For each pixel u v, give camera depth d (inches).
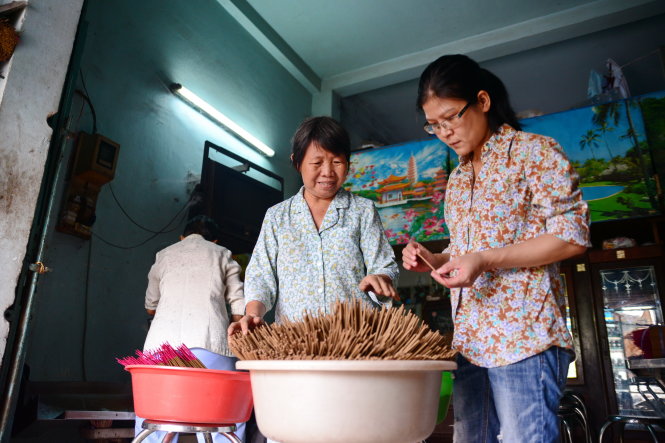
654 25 190.7
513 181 47.9
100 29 136.8
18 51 66.1
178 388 48.6
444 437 151.9
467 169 53.8
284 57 213.5
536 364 43.8
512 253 42.9
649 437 140.7
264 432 37.6
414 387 35.4
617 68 178.5
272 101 208.5
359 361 33.2
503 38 204.4
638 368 105.2
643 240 170.1
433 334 38.6
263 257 65.2
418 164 185.0
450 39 211.8
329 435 33.8
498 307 46.5
